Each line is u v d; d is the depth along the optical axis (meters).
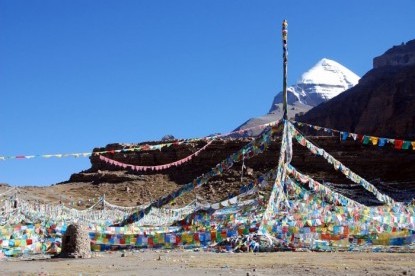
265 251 25.94
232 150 103.31
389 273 16.39
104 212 63.97
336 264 19.30
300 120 152.12
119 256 24.50
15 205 60.09
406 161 92.81
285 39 32.44
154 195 92.94
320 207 31.81
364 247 26.34
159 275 17.02
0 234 28.73
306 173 93.75
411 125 115.31
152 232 28.95
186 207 65.62
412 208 35.28
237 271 17.70
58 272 18.34
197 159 103.81
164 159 105.94
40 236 29.20
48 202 79.81
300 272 17.12
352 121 137.75
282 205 30.70
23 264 21.77
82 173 106.06
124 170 106.81
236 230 27.53
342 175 92.38
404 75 135.12
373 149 97.56
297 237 27.19
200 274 17.05
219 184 91.06
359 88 151.75
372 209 32.72
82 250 24.34
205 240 27.72
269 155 97.94
